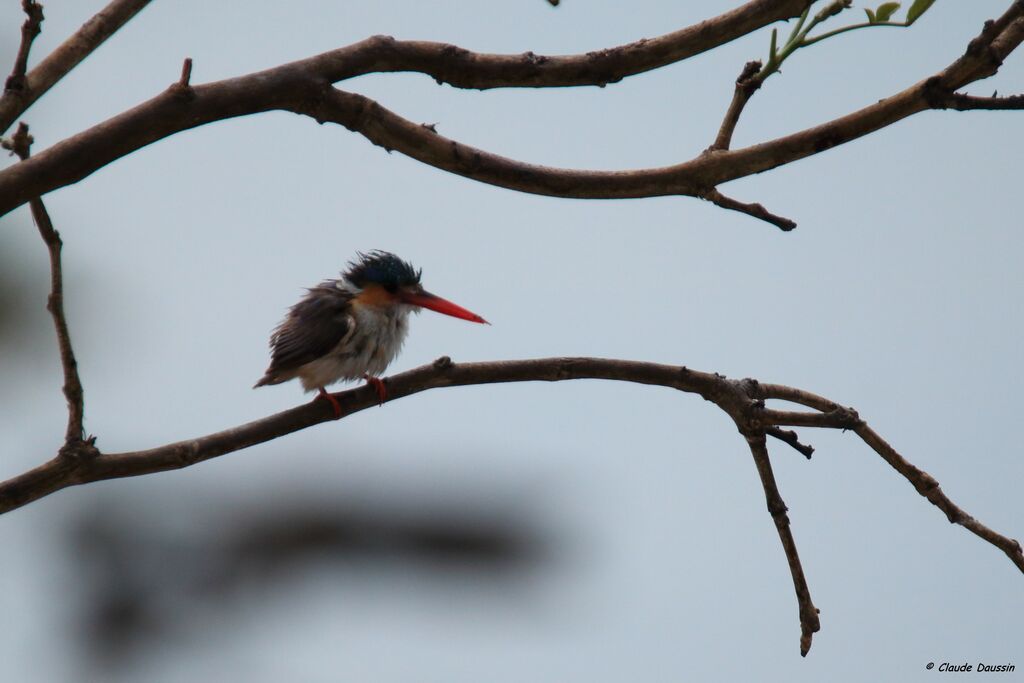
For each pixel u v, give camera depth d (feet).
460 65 15.70
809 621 18.61
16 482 15.57
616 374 18.76
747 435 18.62
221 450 17.74
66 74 16.37
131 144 13.51
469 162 16.06
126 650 11.05
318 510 10.78
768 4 16.24
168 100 13.67
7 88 15.51
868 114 16.29
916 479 18.19
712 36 16.24
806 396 19.66
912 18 15.89
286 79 14.64
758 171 16.94
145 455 16.51
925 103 16.11
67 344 15.90
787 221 17.26
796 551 18.61
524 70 16.01
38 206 15.64
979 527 17.98
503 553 10.89
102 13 16.87
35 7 15.31
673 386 18.79
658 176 16.84
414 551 10.74
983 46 15.51
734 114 17.26
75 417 16.07
